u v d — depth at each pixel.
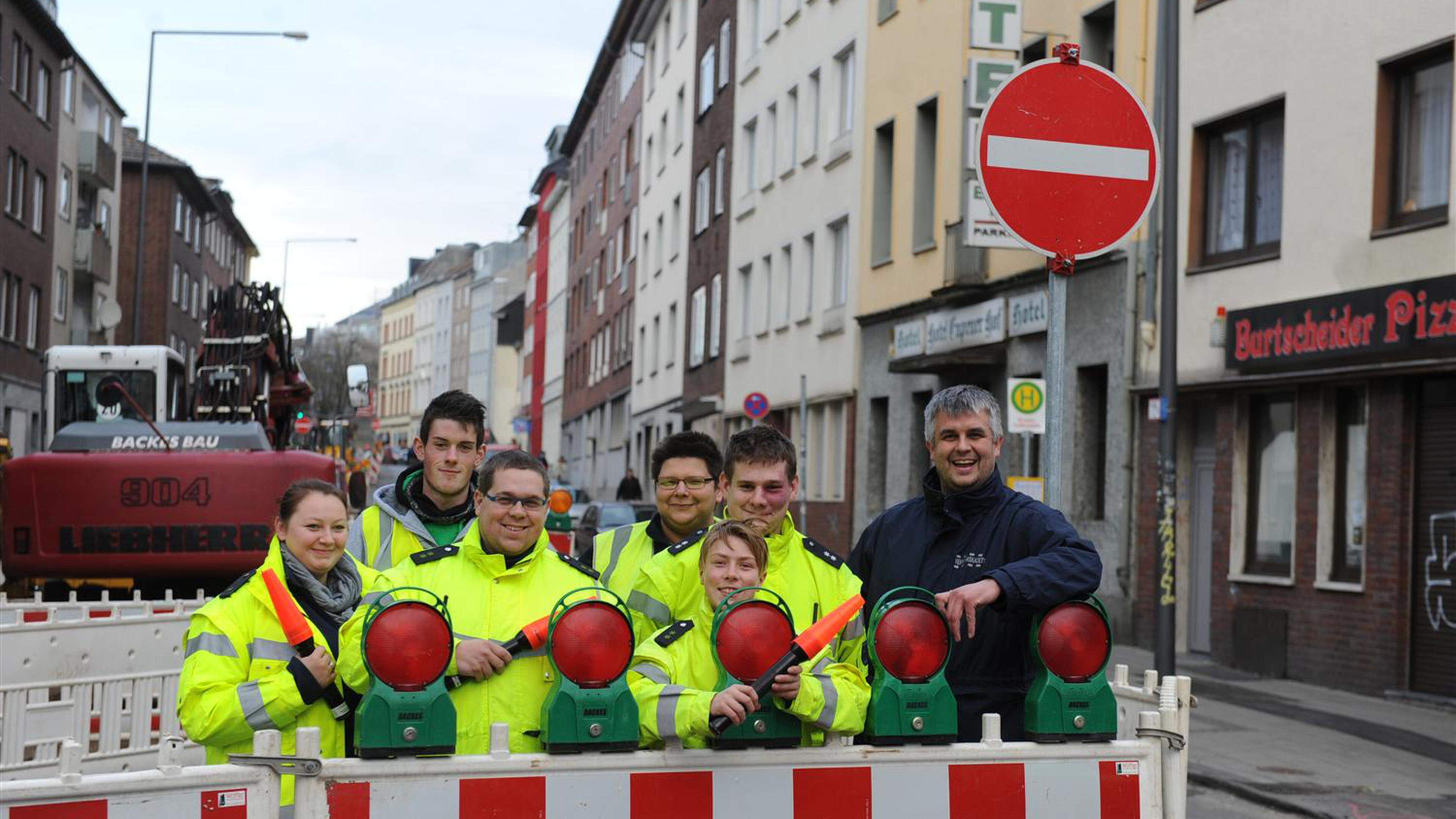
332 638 4.44
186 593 14.34
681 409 44.38
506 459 4.22
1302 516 15.52
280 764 3.28
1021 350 21.52
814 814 3.56
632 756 3.47
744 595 3.61
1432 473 13.92
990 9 19.94
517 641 3.92
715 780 3.51
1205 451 17.64
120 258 68.38
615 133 64.25
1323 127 15.40
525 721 3.92
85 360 18.19
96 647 9.20
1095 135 6.00
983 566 4.55
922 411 25.92
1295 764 10.40
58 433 14.50
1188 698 4.07
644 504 27.33
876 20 28.14
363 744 3.34
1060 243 5.91
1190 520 17.77
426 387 149.25
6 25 41.88
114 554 13.62
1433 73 14.30
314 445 28.45
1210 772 10.03
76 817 3.10
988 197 5.85
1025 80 5.92
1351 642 14.62
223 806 3.23
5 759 8.11
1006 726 4.44
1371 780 9.87
